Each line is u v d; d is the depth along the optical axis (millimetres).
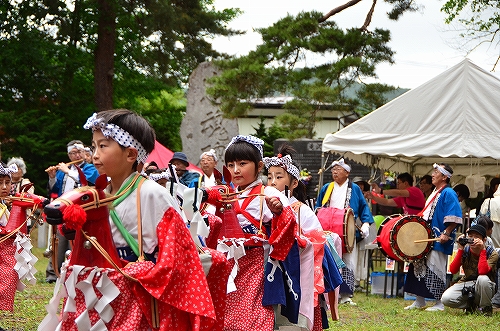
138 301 3424
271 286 5254
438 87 11172
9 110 22500
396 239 10250
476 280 9484
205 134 20062
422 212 10609
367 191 12969
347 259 10461
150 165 9008
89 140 22547
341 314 9289
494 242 11117
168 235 3473
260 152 5621
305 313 5496
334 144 11586
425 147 11086
